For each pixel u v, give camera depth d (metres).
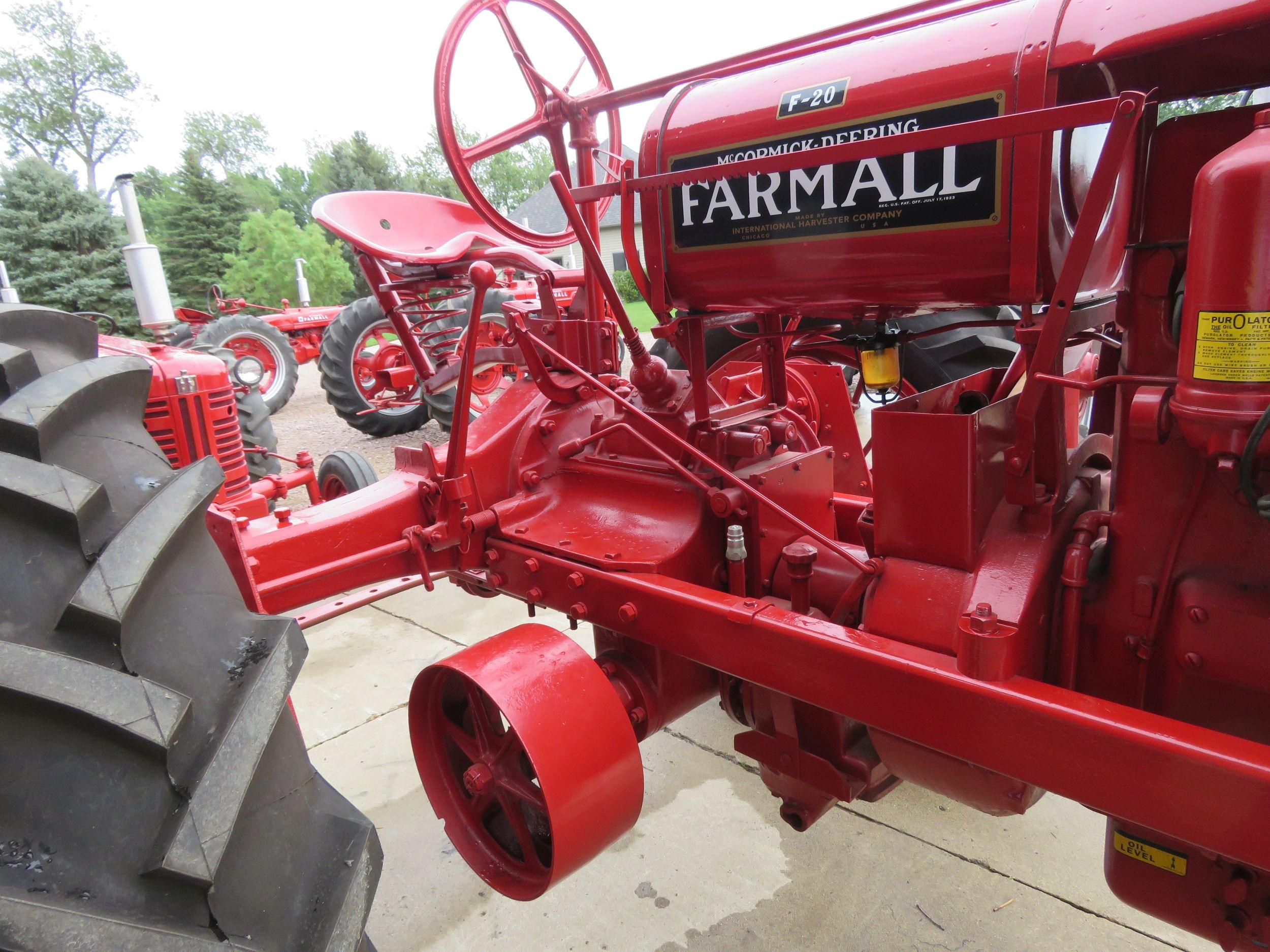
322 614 2.61
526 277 8.71
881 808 2.26
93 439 1.25
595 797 1.54
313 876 1.15
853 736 1.75
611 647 2.04
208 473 1.29
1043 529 1.39
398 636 3.44
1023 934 1.81
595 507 2.20
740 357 3.39
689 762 2.51
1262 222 0.92
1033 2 1.23
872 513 1.77
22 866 0.89
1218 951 1.74
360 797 2.40
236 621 1.21
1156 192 1.25
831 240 1.45
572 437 2.35
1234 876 1.21
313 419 9.31
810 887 1.98
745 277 1.62
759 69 1.58
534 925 1.91
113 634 1.02
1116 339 1.66
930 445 1.39
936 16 1.37
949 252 1.32
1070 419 2.42
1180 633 1.21
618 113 2.65
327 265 34.69
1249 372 0.96
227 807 0.99
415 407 7.47
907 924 1.85
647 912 1.93
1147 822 1.05
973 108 1.24
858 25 1.54
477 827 1.85
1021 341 1.34
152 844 0.96
